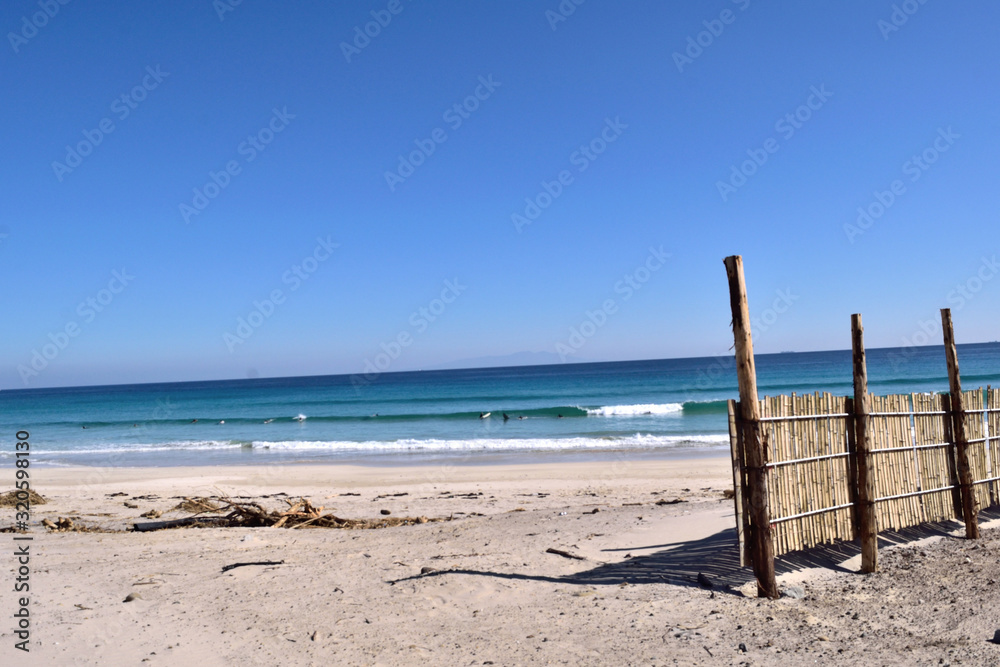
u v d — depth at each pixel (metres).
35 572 7.53
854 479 7.44
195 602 6.29
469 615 5.91
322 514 12.42
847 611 5.90
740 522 6.32
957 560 7.41
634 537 9.12
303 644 5.15
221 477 20.52
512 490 16.59
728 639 5.23
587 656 4.91
